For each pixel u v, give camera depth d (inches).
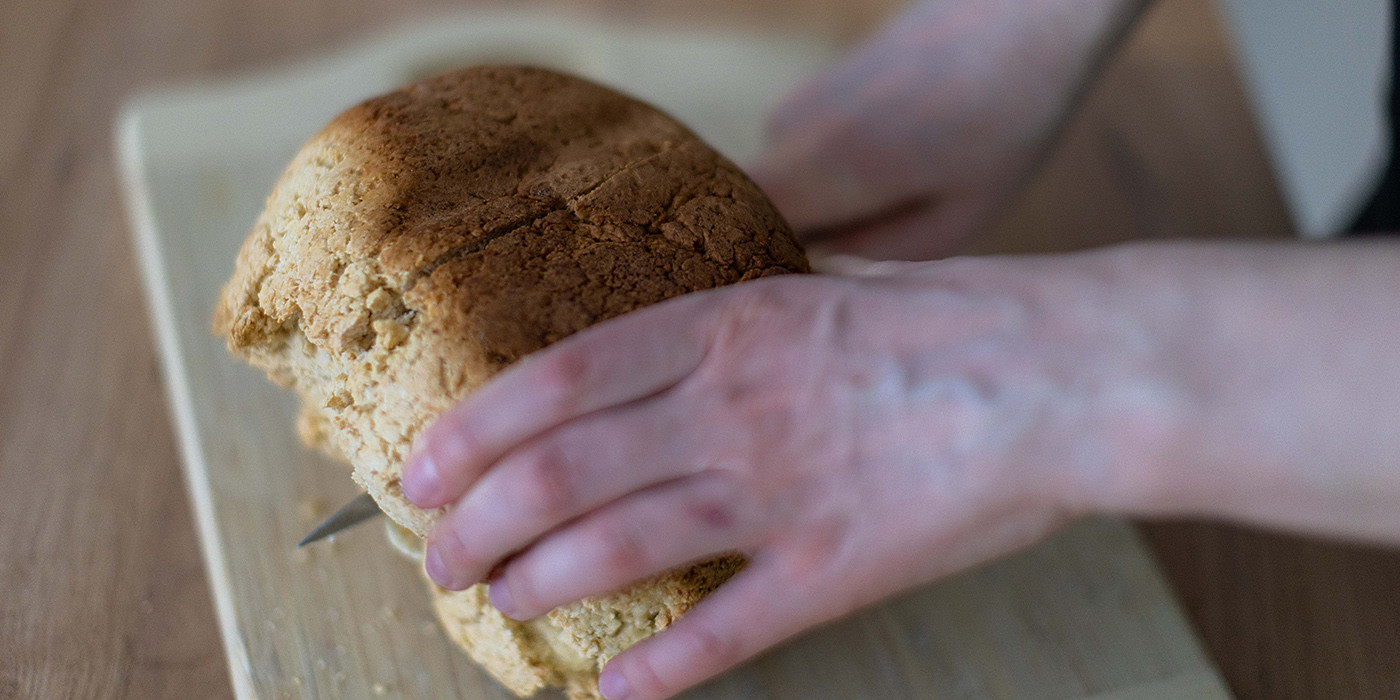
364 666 23.1
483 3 37.7
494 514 19.0
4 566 24.0
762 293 19.4
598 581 19.3
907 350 18.9
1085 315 18.6
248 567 23.9
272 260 21.4
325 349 20.7
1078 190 32.3
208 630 23.8
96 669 23.0
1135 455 18.3
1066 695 23.5
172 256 27.6
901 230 27.9
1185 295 18.4
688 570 20.7
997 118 27.5
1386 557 26.0
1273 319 18.1
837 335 19.1
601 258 20.6
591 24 34.0
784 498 19.2
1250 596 25.4
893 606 24.4
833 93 28.5
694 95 32.6
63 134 31.3
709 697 23.1
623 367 19.0
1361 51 33.4
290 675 22.8
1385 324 17.8
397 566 24.2
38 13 34.9
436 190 21.1
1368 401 17.7
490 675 23.1
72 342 27.2
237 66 34.2
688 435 19.1
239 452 25.2
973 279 19.2
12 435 25.6
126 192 30.1
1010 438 18.6
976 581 24.8
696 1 38.3
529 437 19.0
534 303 20.1
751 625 19.9
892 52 28.3
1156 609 24.6
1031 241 30.5
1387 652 24.7
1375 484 17.8
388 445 20.3
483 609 22.1
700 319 19.2
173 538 24.7
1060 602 24.6
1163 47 37.0
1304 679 24.4
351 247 20.6
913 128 27.4
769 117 29.6
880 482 19.1
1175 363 18.2
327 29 36.1
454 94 22.3
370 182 21.1
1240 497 18.3
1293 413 17.9
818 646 23.8
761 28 37.4
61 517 24.7
